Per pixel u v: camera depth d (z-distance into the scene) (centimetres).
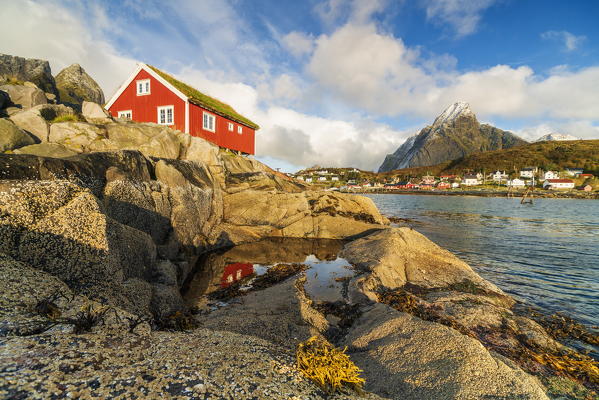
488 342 815
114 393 291
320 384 391
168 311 823
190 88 3222
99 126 1753
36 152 1195
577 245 2353
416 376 538
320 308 1023
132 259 820
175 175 1577
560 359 745
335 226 2492
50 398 266
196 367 375
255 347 485
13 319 388
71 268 616
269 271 1460
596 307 1127
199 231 1784
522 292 1289
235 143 3553
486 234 2852
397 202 8369
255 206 2434
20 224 570
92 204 688
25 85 2030
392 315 823
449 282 1297
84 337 398
